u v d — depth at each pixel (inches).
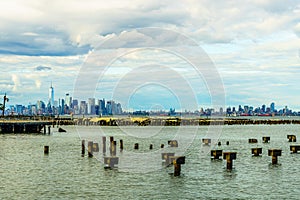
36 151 2426.2
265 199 1266.0
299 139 3676.2
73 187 1411.2
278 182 1502.2
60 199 1254.3
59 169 1760.6
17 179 1537.9
